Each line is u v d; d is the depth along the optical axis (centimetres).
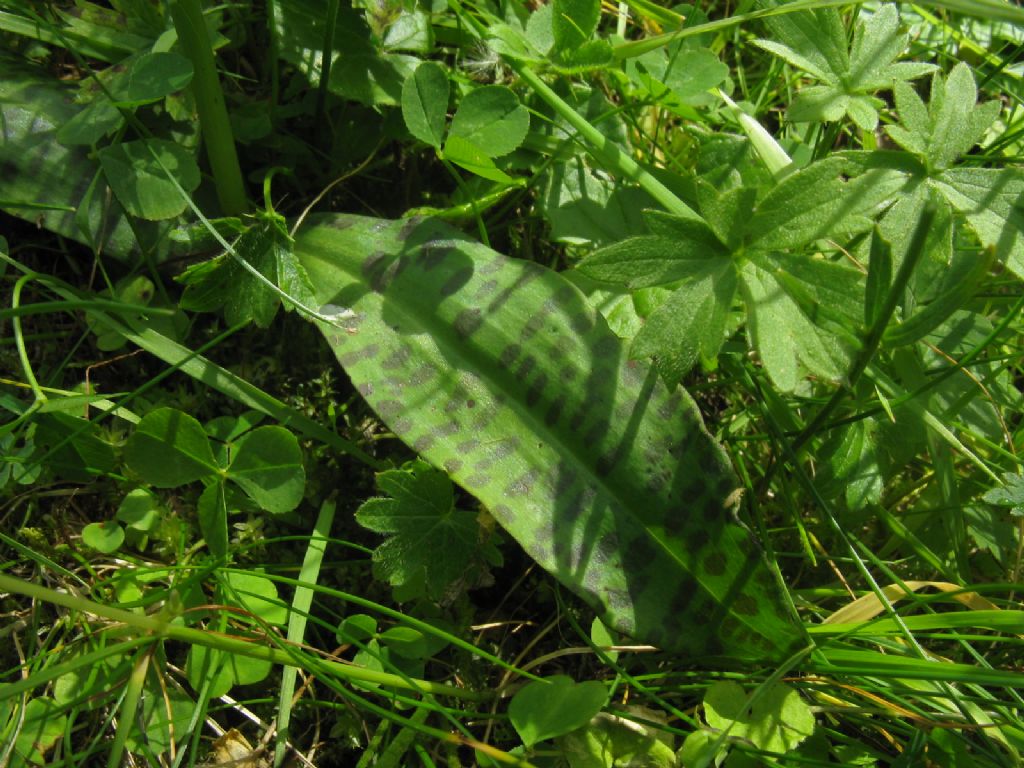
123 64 20
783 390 15
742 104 24
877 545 22
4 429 17
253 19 22
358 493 20
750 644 17
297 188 22
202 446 18
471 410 18
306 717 18
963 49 27
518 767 16
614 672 19
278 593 19
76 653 18
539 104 23
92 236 19
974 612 17
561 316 18
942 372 21
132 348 21
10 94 20
